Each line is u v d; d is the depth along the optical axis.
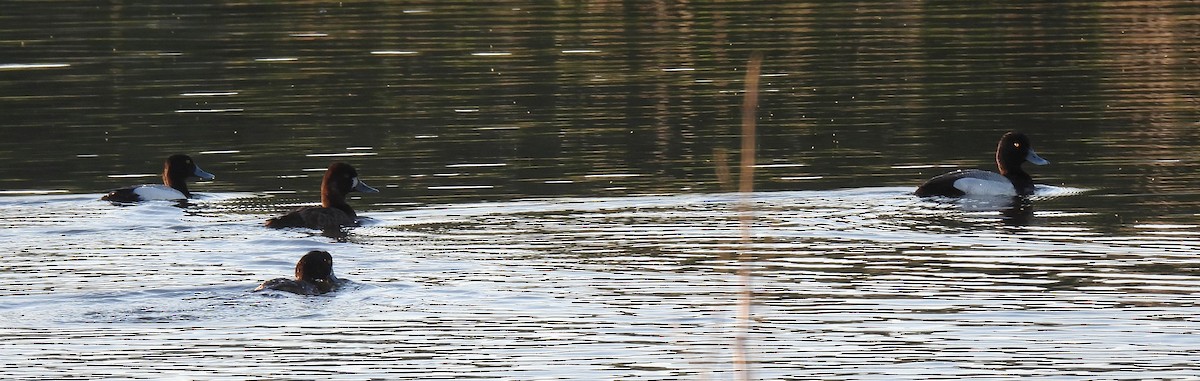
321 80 103.81
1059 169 77.25
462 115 92.31
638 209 68.12
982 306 51.44
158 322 49.75
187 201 72.12
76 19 129.12
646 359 46.00
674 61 109.88
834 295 53.00
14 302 51.81
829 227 64.38
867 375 44.50
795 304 51.97
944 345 47.25
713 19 128.00
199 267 57.28
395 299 52.72
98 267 57.28
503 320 50.00
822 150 82.12
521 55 112.50
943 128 87.69
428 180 75.38
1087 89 98.19
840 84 101.12
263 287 53.47
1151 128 86.44
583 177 75.31
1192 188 71.75
